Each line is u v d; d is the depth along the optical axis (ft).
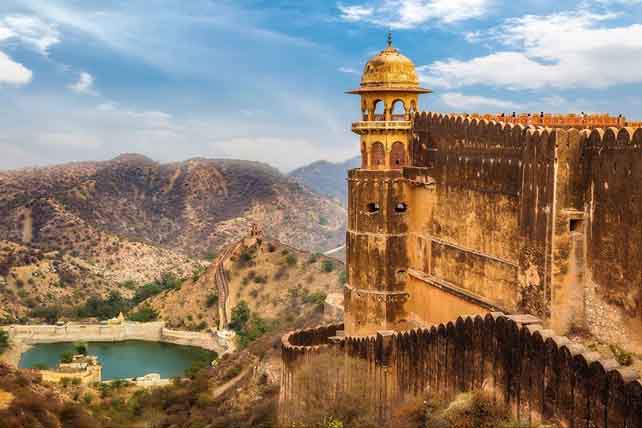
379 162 160.66
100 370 392.27
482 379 101.81
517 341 94.38
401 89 159.43
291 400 154.71
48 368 390.01
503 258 121.49
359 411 129.70
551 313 105.60
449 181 140.05
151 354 471.62
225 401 258.78
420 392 117.29
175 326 535.60
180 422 255.91
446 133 141.08
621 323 98.32
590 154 103.40
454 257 138.10
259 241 579.48
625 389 76.89
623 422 77.25
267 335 359.25
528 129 111.96
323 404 140.67
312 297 493.36
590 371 81.82
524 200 112.78
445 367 110.42
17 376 248.93
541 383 89.86
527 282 111.75
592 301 103.86
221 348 465.47
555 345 87.40
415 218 155.02
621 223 97.86
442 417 100.73
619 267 98.48
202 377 306.14
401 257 156.87
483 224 127.95
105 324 516.32
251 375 267.39
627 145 96.53
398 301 156.97
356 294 160.86
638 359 94.27
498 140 122.52
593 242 103.35
